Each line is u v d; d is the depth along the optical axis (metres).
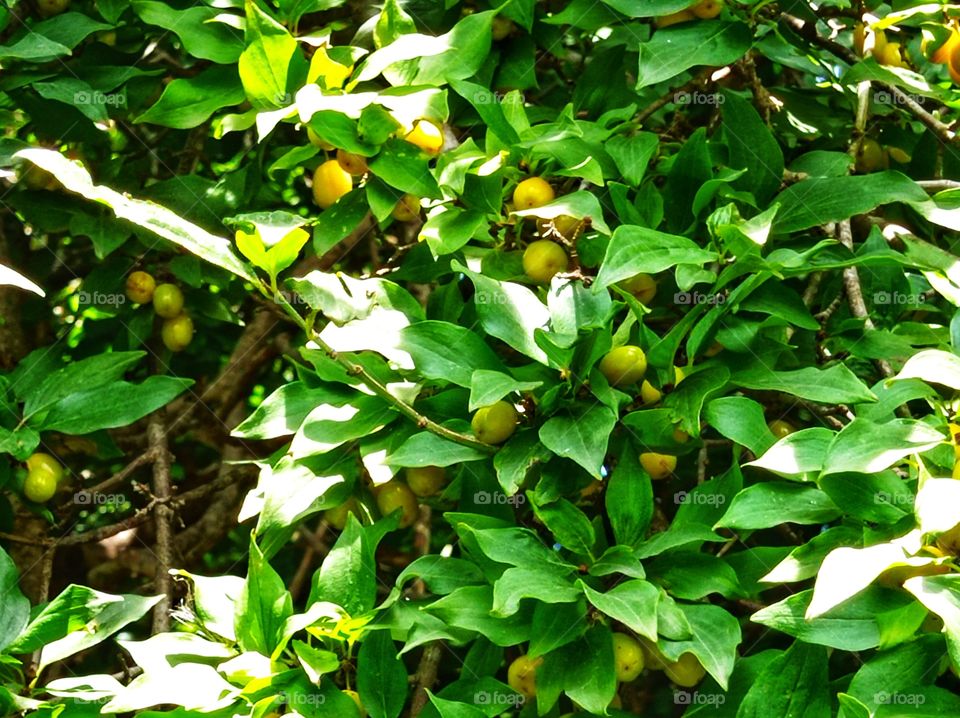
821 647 0.40
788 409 0.52
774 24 0.52
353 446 0.47
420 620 0.44
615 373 0.45
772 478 0.53
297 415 0.47
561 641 0.41
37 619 0.44
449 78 0.48
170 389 0.50
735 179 0.50
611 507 0.44
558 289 0.45
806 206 0.49
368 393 0.46
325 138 0.46
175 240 0.41
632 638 0.43
